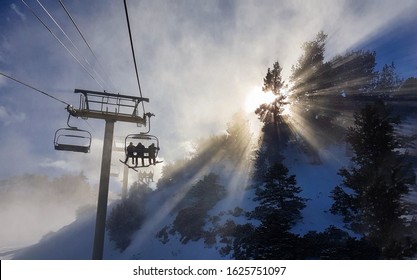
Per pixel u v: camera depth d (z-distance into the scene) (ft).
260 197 101.24
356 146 61.87
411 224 60.59
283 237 69.41
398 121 65.98
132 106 51.80
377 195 54.65
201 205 115.65
